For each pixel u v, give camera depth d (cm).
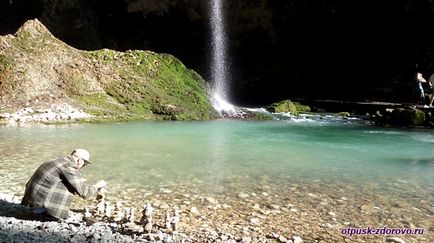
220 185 835
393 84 2578
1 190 765
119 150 1135
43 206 609
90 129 1465
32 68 1758
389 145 1308
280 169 972
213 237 582
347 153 1170
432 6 2395
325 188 828
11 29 2850
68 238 534
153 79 1931
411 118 1756
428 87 2311
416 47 2562
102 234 557
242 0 2794
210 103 1934
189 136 1395
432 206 734
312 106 2352
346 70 2833
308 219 665
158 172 921
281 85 2905
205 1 2812
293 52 2908
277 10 2778
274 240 584
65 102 1705
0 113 1559
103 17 2948
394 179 902
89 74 1848
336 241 588
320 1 2681
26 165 942
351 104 2255
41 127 1470
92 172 904
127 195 760
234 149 1195
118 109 1755
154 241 553
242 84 2941
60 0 2803
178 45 2936
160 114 1797
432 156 1140
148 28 2898
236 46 2916
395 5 2503
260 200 750
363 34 2711
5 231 545
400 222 661
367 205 733
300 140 1377
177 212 657
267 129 1617
